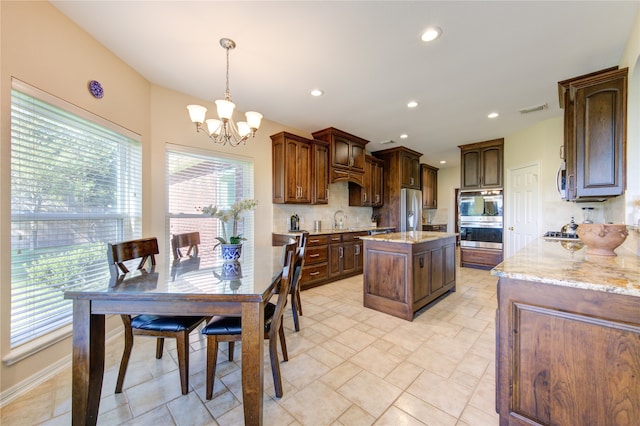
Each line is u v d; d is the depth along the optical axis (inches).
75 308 52.3
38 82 69.1
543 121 159.0
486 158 199.6
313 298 136.3
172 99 120.9
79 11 73.7
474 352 83.7
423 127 170.4
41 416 57.5
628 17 74.2
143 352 83.7
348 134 183.0
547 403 46.9
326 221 198.1
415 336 94.3
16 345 64.1
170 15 74.4
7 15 62.5
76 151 81.2
